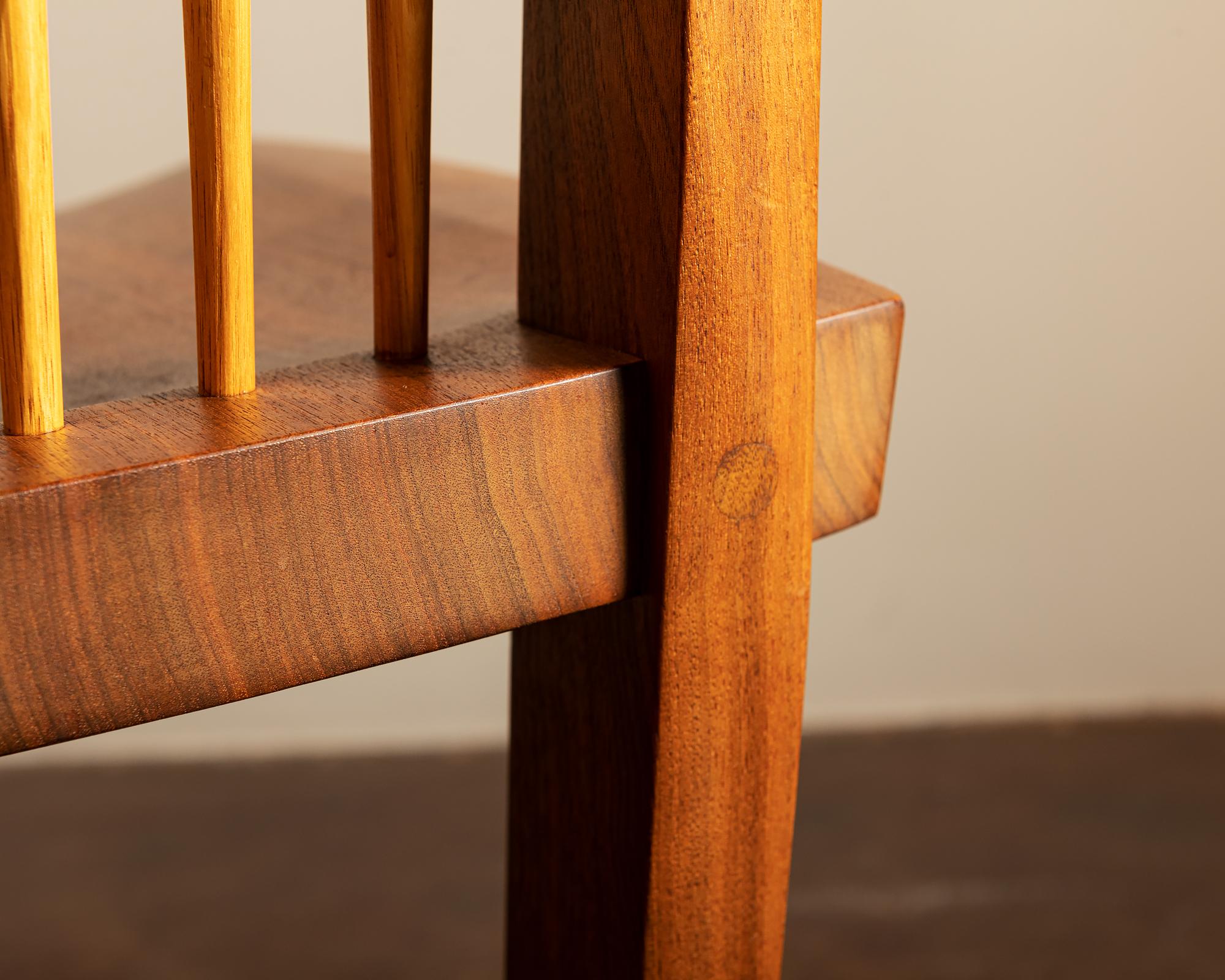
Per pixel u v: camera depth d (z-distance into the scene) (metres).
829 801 0.98
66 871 0.88
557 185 0.25
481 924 0.84
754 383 0.24
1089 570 1.11
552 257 0.26
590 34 0.24
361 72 0.99
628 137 0.23
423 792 1.00
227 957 0.80
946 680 1.13
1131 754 1.06
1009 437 1.08
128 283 0.38
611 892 0.29
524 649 0.31
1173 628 1.13
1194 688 1.14
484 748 1.08
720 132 0.22
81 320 0.34
